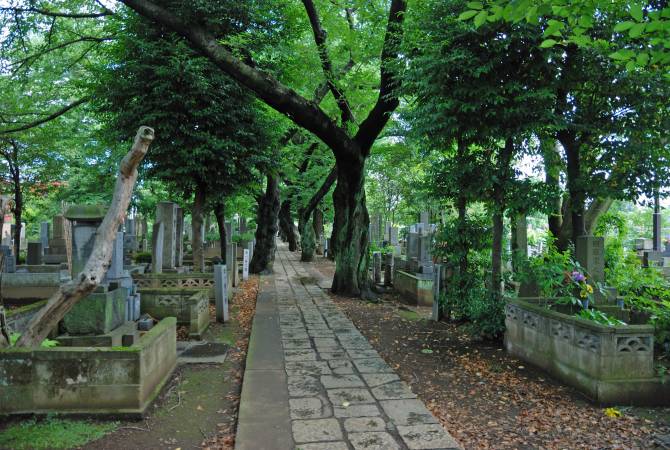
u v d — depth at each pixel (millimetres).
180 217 14039
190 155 10031
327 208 30984
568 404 4902
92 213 6207
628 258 9258
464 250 8648
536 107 6535
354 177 12672
